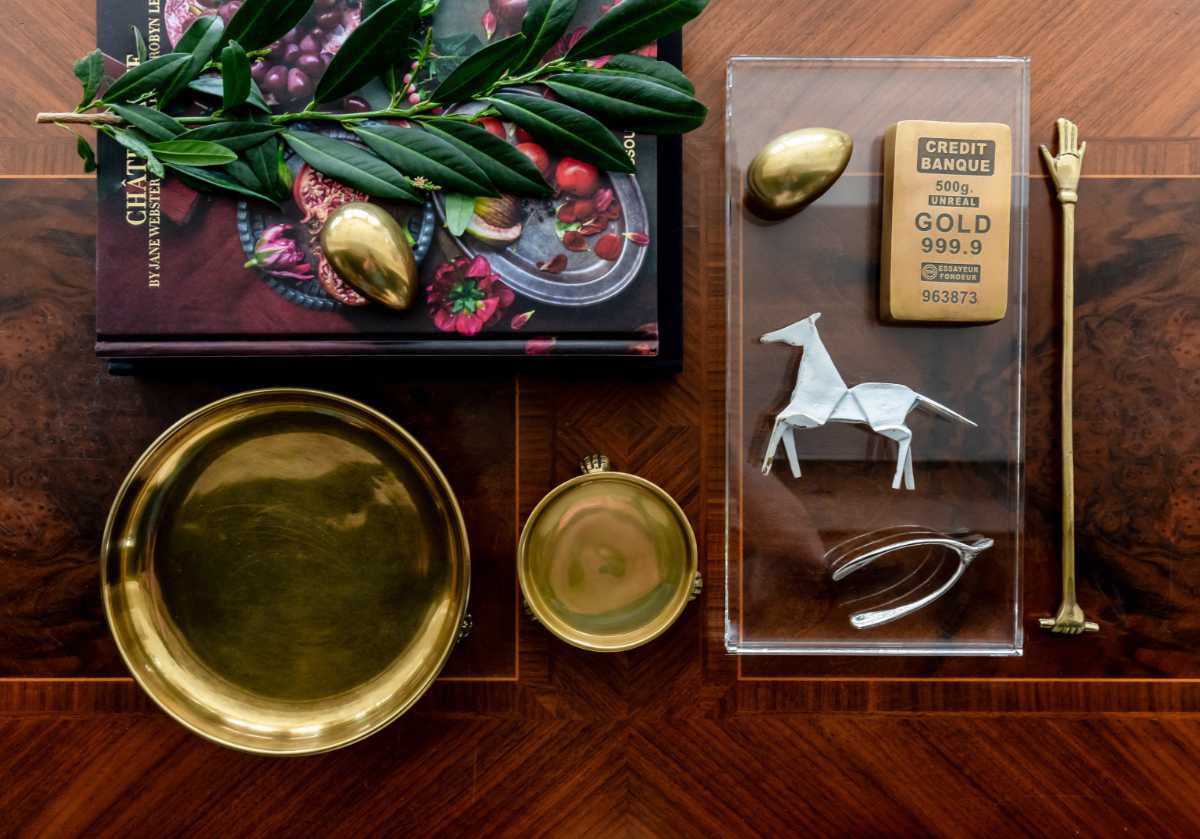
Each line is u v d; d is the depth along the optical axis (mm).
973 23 500
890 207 466
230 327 431
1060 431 499
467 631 482
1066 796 509
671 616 460
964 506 493
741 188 483
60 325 498
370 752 509
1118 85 501
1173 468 504
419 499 479
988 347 489
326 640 476
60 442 497
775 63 479
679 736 507
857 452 494
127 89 413
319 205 434
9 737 499
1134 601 506
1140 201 502
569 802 507
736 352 489
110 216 429
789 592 494
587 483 477
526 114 428
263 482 475
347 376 497
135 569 465
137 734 503
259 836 505
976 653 491
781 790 508
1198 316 499
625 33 422
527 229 438
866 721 508
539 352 440
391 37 417
